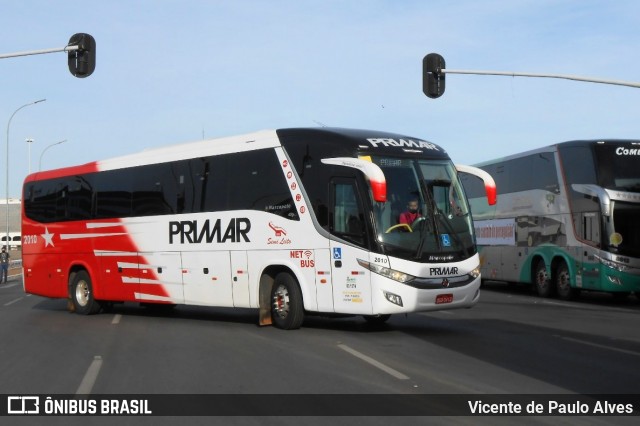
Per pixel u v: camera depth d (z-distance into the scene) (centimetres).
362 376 1014
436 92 2256
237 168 1628
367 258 1366
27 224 2222
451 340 1362
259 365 1113
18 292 3303
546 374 1022
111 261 1922
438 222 1423
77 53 1964
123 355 1245
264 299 1570
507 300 2409
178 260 1745
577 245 2291
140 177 1864
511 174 2748
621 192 2178
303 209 1483
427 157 1468
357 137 1439
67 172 2091
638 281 2147
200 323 1728
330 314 1572
